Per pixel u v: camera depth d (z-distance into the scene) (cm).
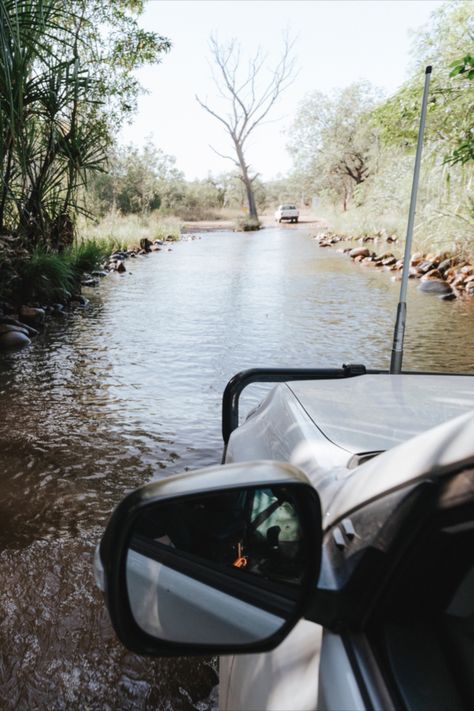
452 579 88
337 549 97
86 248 1520
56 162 1291
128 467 425
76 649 247
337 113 4231
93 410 543
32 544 325
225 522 125
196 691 228
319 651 97
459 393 184
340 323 935
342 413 170
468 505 80
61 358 741
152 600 104
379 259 1788
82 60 1456
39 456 442
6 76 866
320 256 2069
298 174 5062
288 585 101
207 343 814
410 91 1438
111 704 221
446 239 1494
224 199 6438
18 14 891
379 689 84
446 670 86
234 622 105
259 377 265
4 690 226
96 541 328
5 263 1001
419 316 980
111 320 995
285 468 99
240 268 1767
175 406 554
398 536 86
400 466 94
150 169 4503
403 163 2203
